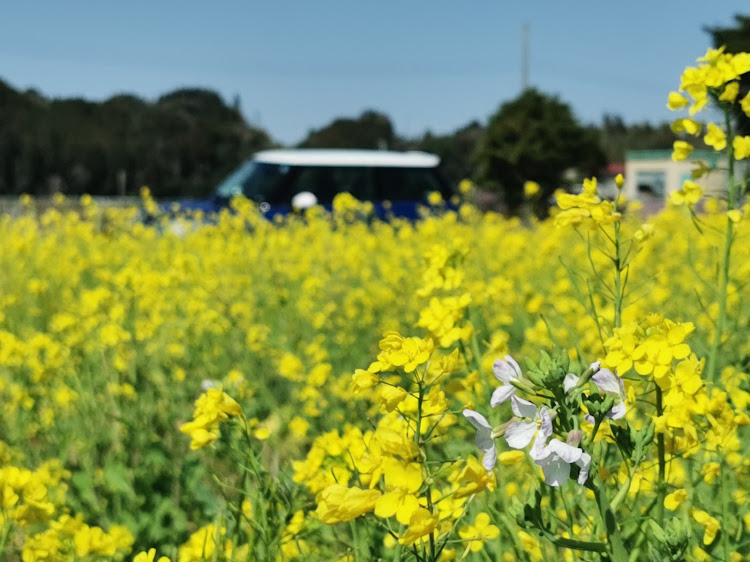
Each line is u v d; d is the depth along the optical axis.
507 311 5.61
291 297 6.76
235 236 9.26
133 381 4.29
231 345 5.67
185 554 2.03
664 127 85.00
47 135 72.50
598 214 1.86
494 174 42.72
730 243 2.21
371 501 1.28
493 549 2.18
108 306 5.08
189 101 91.50
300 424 3.10
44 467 3.13
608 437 1.56
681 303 5.36
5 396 4.41
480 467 1.34
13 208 14.16
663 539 1.50
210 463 3.36
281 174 17.80
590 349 3.78
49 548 1.99
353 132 94.31
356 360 5.31
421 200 18.48
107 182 72.56
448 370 1.47
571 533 1.76
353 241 10.88
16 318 6.62
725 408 1.54
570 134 41.94
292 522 2.08
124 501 3.34
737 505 2.22
